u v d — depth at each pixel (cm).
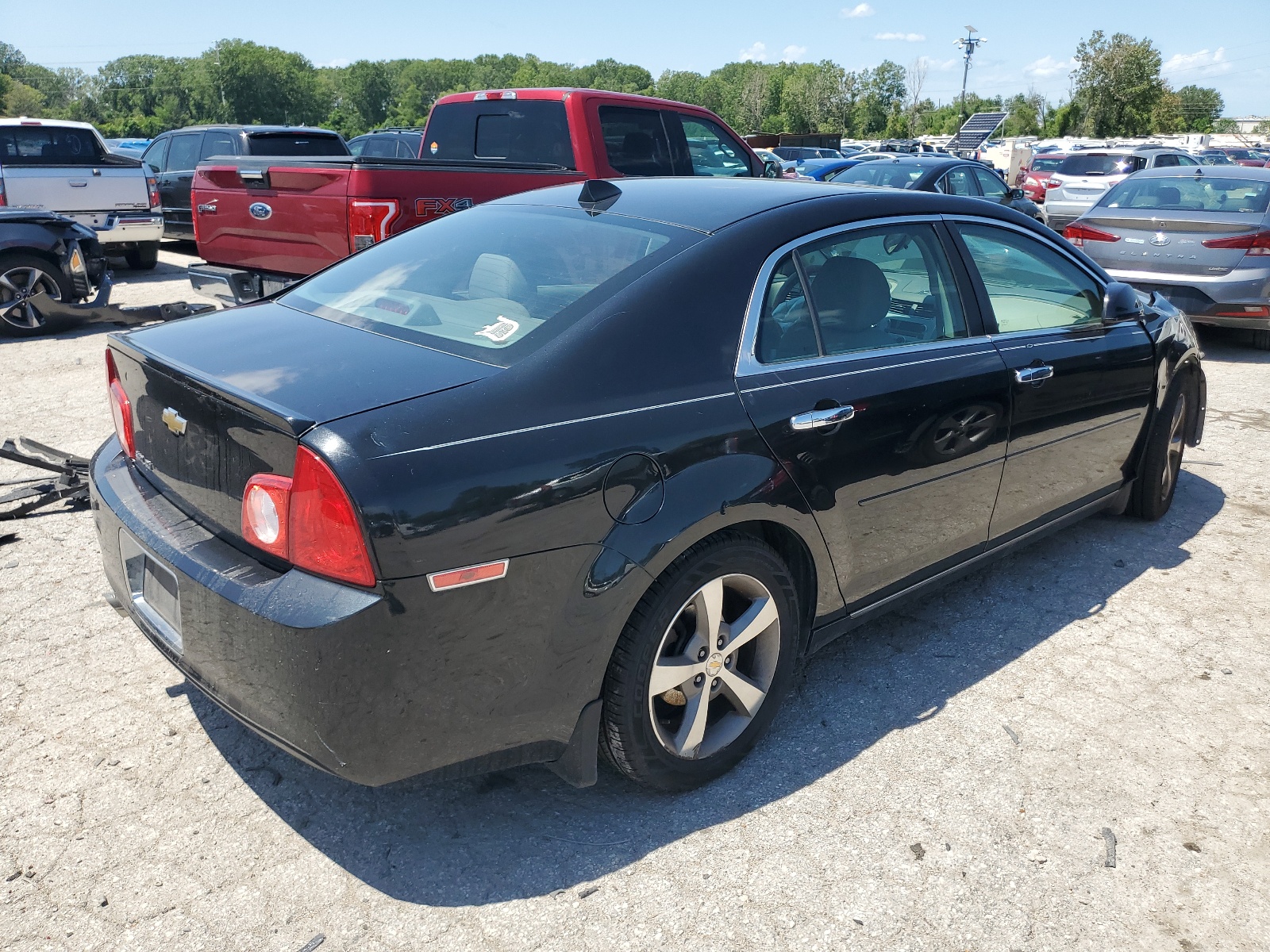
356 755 209
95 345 827
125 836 247
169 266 1343
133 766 273
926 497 314
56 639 339
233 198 669
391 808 261
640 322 248
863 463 285
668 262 263
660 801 267
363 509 196
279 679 206
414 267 299
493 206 339
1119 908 234
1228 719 313
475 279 277
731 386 256
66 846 243
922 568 330
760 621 270
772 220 286
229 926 221
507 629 216
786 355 275
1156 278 834
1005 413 335
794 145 3491
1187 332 457
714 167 837
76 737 285
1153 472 449
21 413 611
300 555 205
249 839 248
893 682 331
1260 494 519
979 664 344
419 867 241
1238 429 638
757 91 12950
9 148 1115
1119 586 407
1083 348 374
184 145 1317
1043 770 285
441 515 203
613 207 303
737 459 251
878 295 305
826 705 316
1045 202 1758
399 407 213
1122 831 260
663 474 236
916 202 331
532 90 753
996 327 343
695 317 257
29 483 464
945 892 238
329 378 226
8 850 241
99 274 912
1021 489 359
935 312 324
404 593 201
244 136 1230
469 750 222
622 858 245
